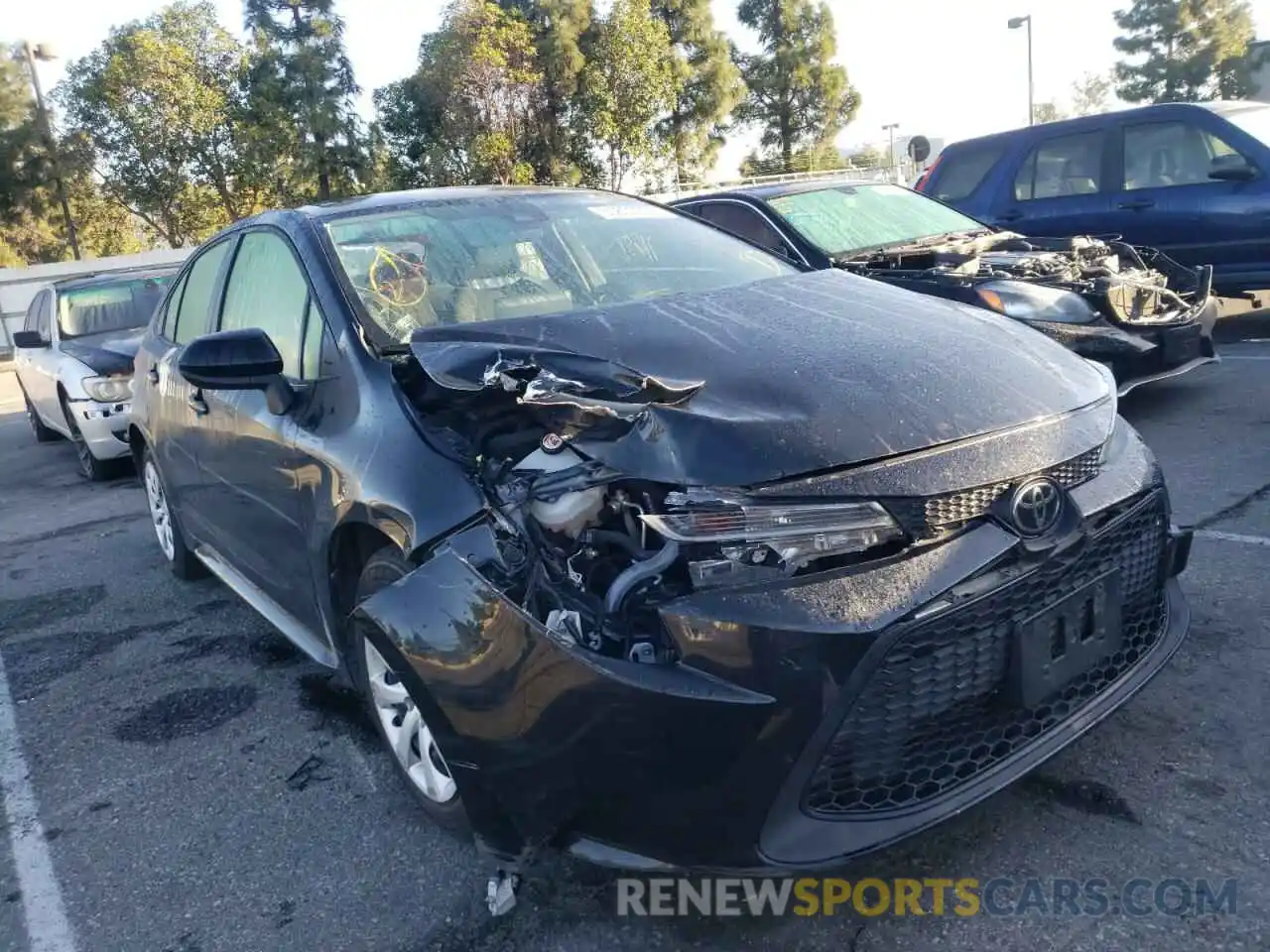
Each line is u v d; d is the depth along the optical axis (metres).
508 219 3.88
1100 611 2.51
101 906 2.85
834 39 45.81
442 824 2.87
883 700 2.20
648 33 35.28
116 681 4.38
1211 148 8.09
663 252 3.90
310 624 3.64
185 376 3.18
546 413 2.42
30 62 32.31
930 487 2.29
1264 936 2.29
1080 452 2.54
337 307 3.30
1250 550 4.28
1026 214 9.00
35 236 41.88
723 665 2.12
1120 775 2.89
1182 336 5.96
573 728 2.21
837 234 7.08
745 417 2.38
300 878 2.87
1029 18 28.84
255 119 34.53
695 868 2.22
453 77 33.25
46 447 11.02
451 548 2.52
